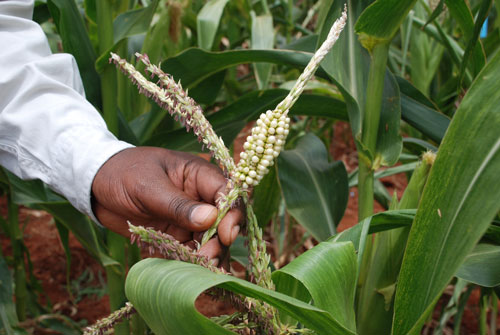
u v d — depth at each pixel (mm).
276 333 631
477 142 578
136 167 760
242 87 2012
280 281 700
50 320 1562
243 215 690
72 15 1119
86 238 1165
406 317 667
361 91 1033
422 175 894
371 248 1012
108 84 1106
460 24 1091
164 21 1310
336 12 1005
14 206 1584
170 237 569
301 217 1171
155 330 559
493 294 1426
